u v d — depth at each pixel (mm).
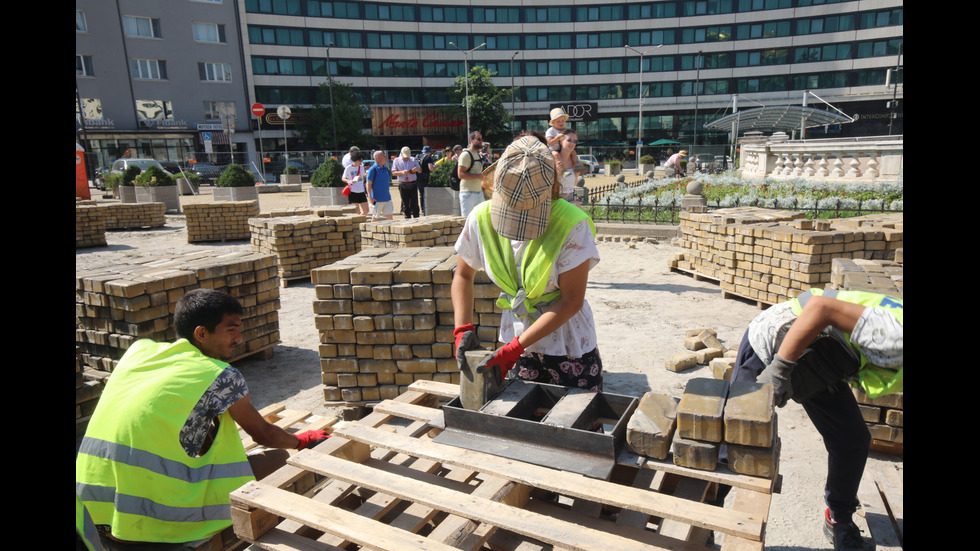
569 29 66125
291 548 2039
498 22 65625
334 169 20688
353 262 5000
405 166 14859
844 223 7902
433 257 5176
